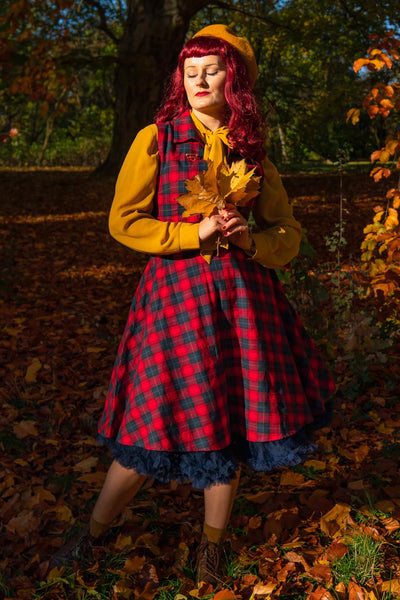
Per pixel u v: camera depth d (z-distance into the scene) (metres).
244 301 1.94
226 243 1.90
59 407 3.62
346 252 8.45
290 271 4.15
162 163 1.98
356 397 3.58
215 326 1.91
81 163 28.00
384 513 2.39
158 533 2.40
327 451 3.00
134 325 2.05
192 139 1.99
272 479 2.77
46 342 4.92
